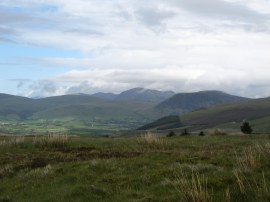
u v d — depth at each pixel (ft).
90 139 103.60
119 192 45.14
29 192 51.75
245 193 37.63
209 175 46.57
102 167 57.88
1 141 98.02
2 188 57.16
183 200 37.50
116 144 91.20
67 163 67.36
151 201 39.65
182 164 53.67
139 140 93.76
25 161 72.18
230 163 53.62
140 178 49.42
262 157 53.78
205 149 79.15
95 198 44.21
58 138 92.94
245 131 140.26
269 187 38.81
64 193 46.98
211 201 36.45
